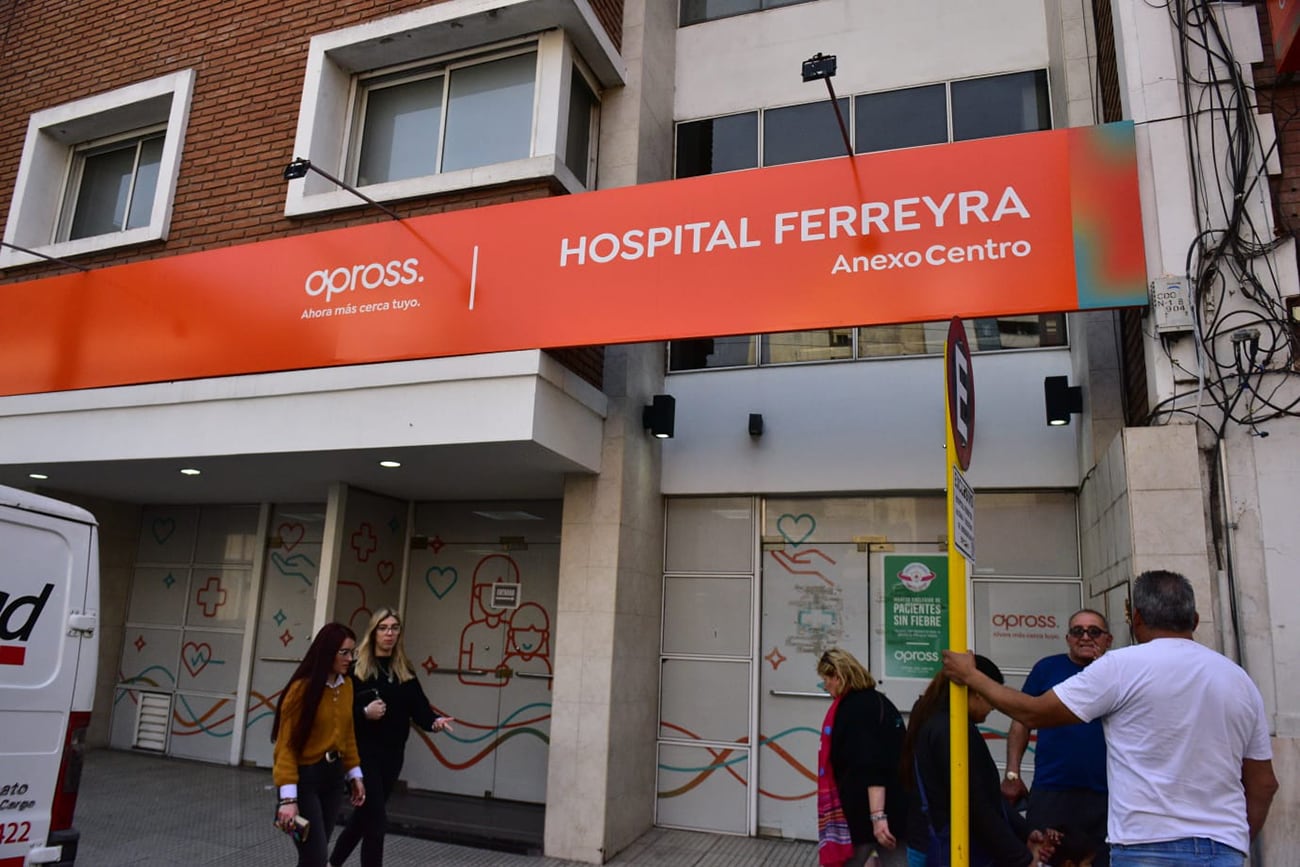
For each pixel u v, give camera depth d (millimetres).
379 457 7047
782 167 6133
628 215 6414
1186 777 2924
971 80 8070
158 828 6914
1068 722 3104
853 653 7418
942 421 7457
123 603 10102
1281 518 4734
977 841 3701
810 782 7297
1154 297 5129
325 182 7883
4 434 7961
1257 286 5008
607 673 6812
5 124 9641
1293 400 4848
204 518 9992
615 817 6758
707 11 9109
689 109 8828
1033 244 5469
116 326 7734
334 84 8070
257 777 8648
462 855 6656
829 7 8609
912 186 5797
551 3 7109
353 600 8438
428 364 6629
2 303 8297
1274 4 5277
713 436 7984
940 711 3945
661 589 7941
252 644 9305
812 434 7734
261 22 8477
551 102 7234
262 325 7191
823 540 7691
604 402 7285
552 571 8570
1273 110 5273
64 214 9398
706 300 6098
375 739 5223
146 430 7418
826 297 5824
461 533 9000
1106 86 6621
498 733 8398
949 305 5543
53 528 4543
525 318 6469
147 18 9117
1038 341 7410
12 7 10062
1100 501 6016
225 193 8125
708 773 7520
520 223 6680
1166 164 5324
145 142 9203
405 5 7820
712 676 7691
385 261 6953
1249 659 4613
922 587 7371
